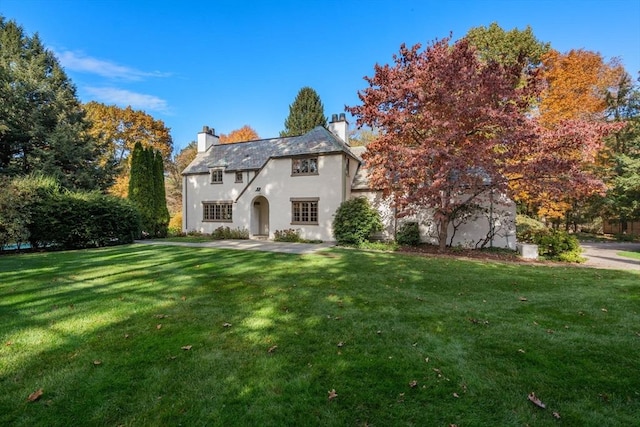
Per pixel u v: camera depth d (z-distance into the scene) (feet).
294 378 10.00
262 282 23.07
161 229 66.85
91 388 9.33
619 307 17.83
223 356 11.44
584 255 45.55
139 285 21.81
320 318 15.52
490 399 9.06
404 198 41.42
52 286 21.30
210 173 73.92
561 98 63.10
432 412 8.45
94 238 47.16
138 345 12.26
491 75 34.99
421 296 19.77
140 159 64.03
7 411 8.28
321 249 44.45
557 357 11.64
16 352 11.55
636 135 59.88
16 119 58.39
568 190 36.14
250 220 65.87
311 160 59.41
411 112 39.70
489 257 39.81
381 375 10.25
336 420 8.07
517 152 36.27
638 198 55.98
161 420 8.00
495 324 14.97
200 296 19.26
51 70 71.46
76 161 65.16
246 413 8.31
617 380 10.15
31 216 41.93
